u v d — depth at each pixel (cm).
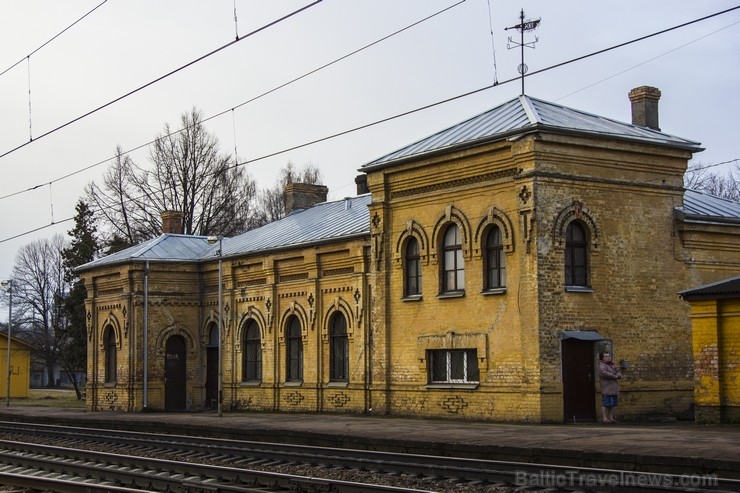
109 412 4159
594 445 1869
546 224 2681
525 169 2692
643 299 2853
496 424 2655
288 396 3712
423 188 3050
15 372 6381
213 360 4231
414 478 1736
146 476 1756
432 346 2988
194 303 4272
